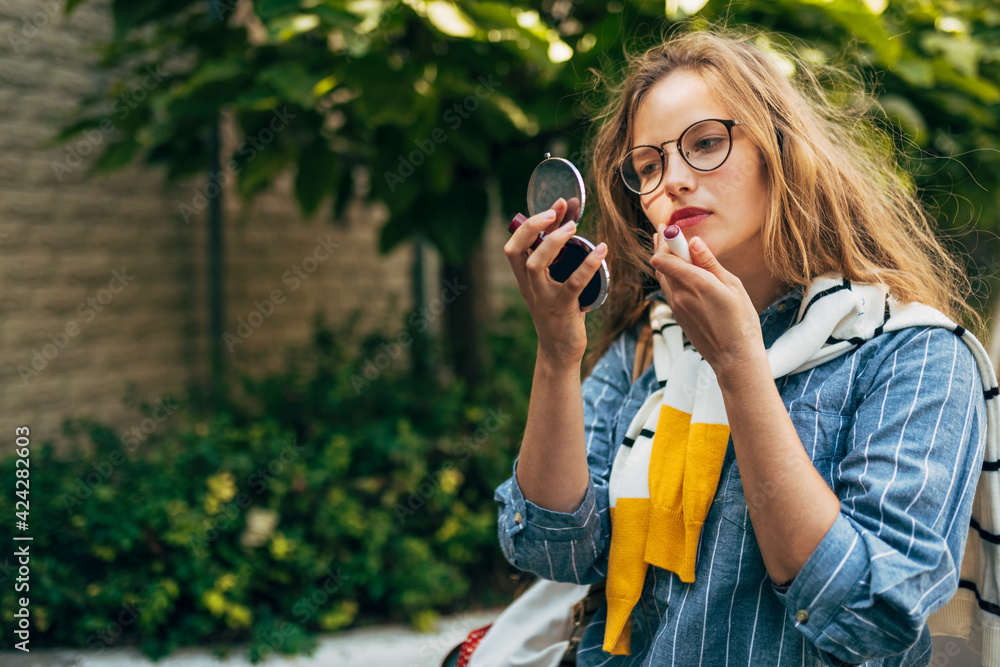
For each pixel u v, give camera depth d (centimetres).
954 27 264
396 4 225
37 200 351
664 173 98
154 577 261
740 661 92
